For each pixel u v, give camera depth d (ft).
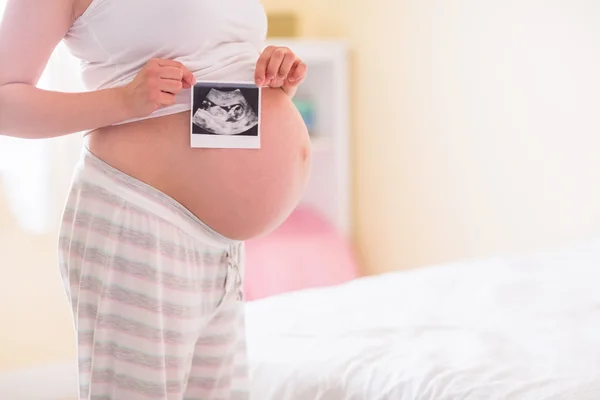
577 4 7.90
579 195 7.99
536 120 8.39
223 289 4.52
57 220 8.75
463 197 9.30
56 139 8.61
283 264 9.59
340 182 10.54
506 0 8.62
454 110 9.32
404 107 10.02
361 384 4.42
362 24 10.55
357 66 10.74
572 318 5.32
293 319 5.44
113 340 4.14
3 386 9.04
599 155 7.75
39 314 9.21
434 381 4.20
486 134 8.96
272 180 4.34
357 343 4.88
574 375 4.23
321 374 4.57
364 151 10.77
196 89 4.10
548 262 6.90
